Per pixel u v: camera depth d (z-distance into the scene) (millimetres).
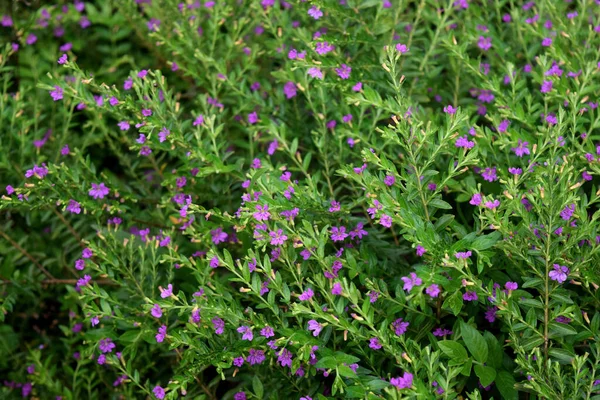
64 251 765
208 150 687
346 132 672
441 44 705
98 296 655
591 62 647
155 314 616
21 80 876
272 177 632
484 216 580
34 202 697
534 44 747
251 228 635
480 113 738
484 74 699
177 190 704
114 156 860
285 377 633
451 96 744
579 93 646
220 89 792
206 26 837
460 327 585
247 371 676
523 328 586
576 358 553
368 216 683
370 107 726
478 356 578
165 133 664
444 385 554
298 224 648
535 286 585
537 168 585
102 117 767
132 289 696
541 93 709
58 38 924
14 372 760
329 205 632
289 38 792
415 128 586
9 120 794
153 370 735
